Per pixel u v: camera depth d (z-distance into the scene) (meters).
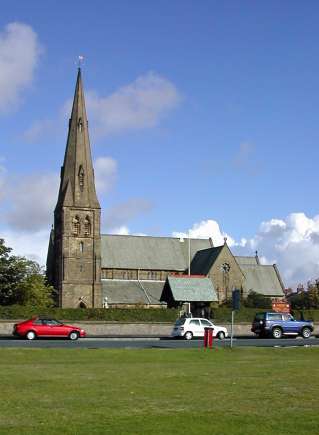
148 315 76.25
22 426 15.25
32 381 23.64
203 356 37.66
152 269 127.75
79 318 73.38
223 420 16.17
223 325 76.19
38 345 45.81
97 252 120.56
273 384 23.16
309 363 32.78
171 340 56.22
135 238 131.00
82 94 126.19
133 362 33.28
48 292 103.06
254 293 118.25
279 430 15.12
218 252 124.12
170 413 17.03
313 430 15.16
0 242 93.81
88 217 121.31
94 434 14.48
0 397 19.59
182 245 134.38
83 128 125.25
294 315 82.44
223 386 22.48
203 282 90.12
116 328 71.81
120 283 123.50
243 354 39.59
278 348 43.06
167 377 25.17
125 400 19.12
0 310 70.75
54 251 124.00
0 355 36.25
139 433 14.64
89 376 25.39
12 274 94.25
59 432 14.63
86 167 123.88
